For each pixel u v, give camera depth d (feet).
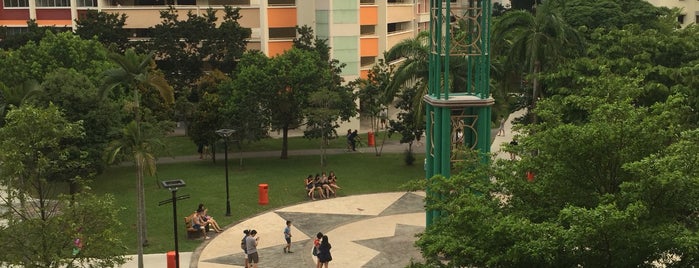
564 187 54.60
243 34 207.72
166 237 108.06
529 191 56.39
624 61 114.73
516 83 151.94
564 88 115.96
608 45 128.06
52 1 247.91
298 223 114.93
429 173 90.53
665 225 48.34
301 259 98.17
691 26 146.92
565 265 50.67
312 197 129.70
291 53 160.97
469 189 59.88
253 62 168.25
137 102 101.19
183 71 205.36
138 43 209.46
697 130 52.01
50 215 71.51
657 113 59.06
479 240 52.44
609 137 52.24
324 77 158.92
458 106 85.35
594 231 45.62
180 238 107.76
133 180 144.15
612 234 47.24
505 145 61.77
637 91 61.72
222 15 223.51
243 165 157.79
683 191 49.32
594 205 53.11
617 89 62.34
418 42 113.29
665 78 113.39
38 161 70.33
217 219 117.39
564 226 51.01
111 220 72.08
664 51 121.90
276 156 167.32
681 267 50.03
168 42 201.36
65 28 243.81
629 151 52.65
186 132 195.21
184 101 177.47
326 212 121.08
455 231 55.26
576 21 201.26
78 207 70.18
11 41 209.67
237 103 152.05
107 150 100.01
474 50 88.69
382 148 175.11
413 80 121.49
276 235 108.99
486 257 51.19
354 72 208.03
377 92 174.70
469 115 87.20
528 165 57.82
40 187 71.51
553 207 54.49
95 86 130.41
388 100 123.44
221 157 166.50
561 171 54.54
